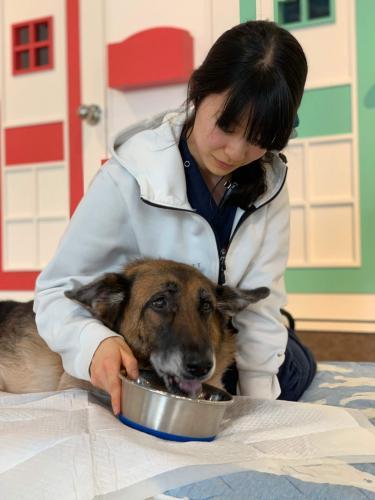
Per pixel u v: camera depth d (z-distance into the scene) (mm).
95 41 4922
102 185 2109
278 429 1750
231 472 1373
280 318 2408
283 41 1821
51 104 5121
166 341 1923
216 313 2168
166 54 4531
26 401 1969
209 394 1955
